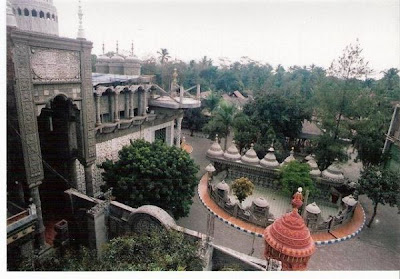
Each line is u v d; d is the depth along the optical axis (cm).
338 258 1466
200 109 3991
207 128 3188
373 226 1830
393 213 2045
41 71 1076
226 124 3073
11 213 1077
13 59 962
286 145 3072
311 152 2666
